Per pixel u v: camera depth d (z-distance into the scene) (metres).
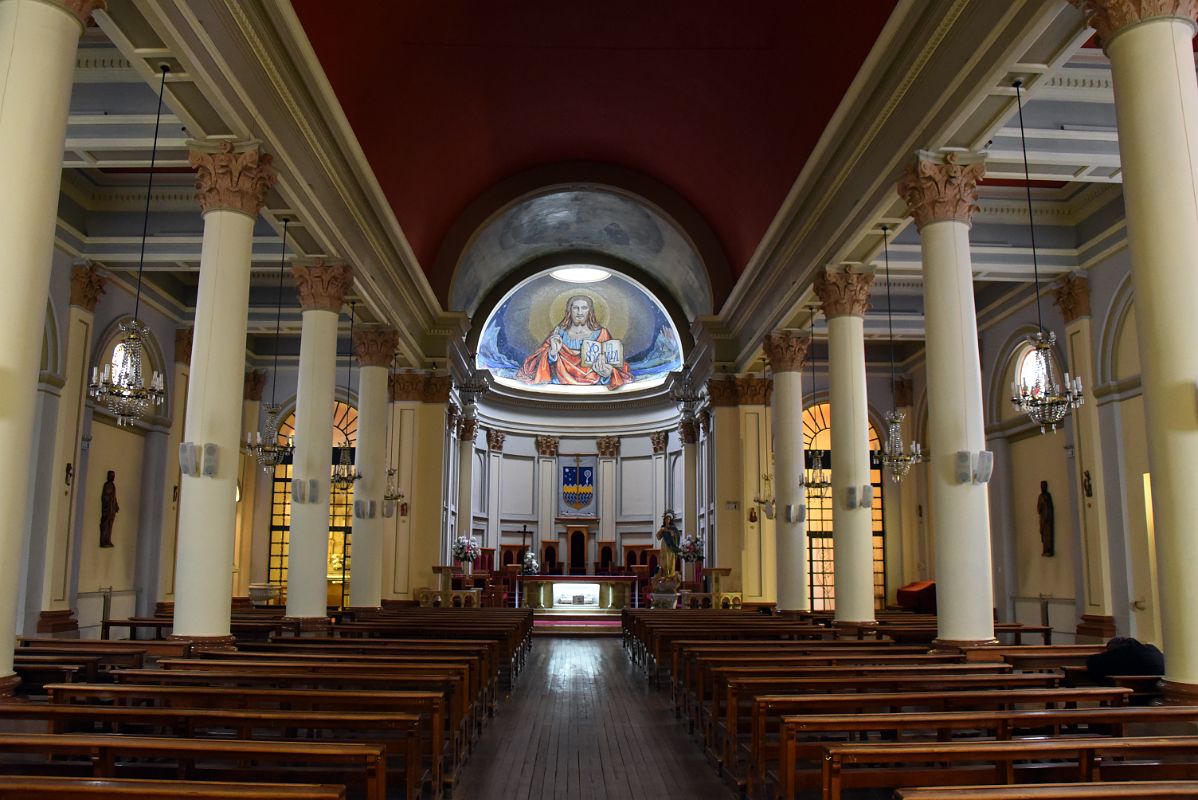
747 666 8.45
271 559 24.41
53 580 15.06
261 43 9.59
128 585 18.67
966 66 8.96
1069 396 10.97
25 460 6.25
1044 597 18.31
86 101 11.17
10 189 6.22
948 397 9.78
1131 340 15.09
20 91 6.31
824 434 24.97
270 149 10.33
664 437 32.97
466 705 8.13
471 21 13.68
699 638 12.52
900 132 10.75
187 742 4.29
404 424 21.58
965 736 7.54
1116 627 15.25
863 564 13.11
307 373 13.24
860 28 10.91
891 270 15.96
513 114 17.56
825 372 24.94
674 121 17.36
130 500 18.72
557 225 24.36
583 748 8.80
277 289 21.05
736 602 21.23
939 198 10.04
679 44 14.43
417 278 18.95
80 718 5.11
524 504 33.84
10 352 6.16
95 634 17.17
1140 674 8.16
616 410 34.16
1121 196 14.95
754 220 18.19
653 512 33.31
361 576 17.02
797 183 13.98
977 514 9.59
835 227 13.14
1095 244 15.64
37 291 6.33
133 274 17.53
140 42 8.22
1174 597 6.15
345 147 12.75
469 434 28.09
